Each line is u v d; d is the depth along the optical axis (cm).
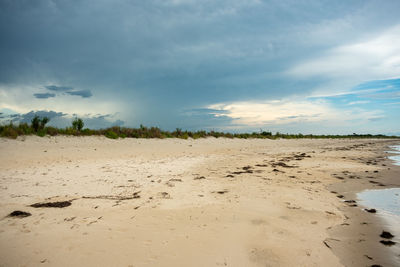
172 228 313
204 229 311
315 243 279
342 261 243
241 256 247
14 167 702
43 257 241
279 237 292
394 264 238
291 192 500
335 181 622
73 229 306
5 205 393
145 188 518
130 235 292
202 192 493
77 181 568
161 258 242
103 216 353
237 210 384
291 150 1557
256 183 580
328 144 2383
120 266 227
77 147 1087
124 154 1070
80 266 227
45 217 344
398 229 324
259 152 1402
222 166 848
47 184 533
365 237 298
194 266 229
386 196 488
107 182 566
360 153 1375
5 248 257
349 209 405
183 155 1155
